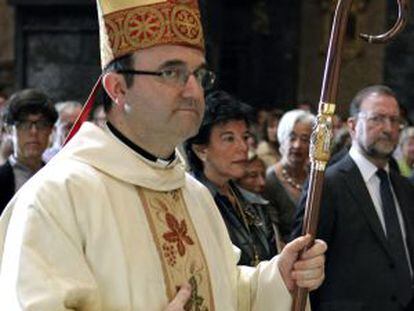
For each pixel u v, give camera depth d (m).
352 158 5.32
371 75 17.88
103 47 3.00
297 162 6.62
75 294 2.68
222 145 4.61
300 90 18.38
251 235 4.70
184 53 2.89
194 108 2.89
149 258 2.89
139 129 2.94
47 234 2.74
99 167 2.92
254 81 18.23
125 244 2.85
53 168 2.90
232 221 4.65
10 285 2.69
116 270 2.80
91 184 2.87
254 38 18.19
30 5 16.47
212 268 3.07
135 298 2.80
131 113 2.92
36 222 2.74
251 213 4.77
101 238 2.81
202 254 3.06
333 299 5.08
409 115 17.47
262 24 18.16
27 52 16.73
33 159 5.61
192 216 3.12
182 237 3.02
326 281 5.11
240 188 4.92
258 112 15.84
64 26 16.53
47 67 16.67
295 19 18.16
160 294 2.87
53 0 16.38
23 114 5.55
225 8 18.19
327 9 18.31
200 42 2.95
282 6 18.17
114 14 2.93
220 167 4.62
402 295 5.10
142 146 2.99
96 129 3.00
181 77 2.88
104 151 2.95
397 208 5.28
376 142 5.23
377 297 5.07
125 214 2.89
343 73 17.98
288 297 3.10
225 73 18.25
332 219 5.12
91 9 16.39
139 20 2.90
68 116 7.86
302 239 3.03
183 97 2.87
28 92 5.64
